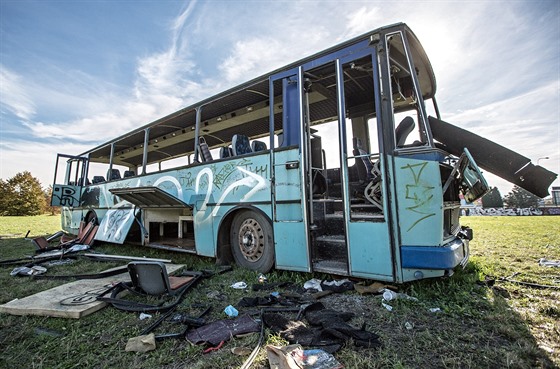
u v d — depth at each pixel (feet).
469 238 13.51
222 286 12.69
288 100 13.82
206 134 25.11
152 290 11.39
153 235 22.63
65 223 34.99
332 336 7.54
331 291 11.24
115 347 7.63
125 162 35.94
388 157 10.85
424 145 10.92
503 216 84.79
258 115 21.16
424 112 11.18
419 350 7.00
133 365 6.79
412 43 12.25
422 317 8.82
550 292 10.96
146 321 9.18
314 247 12.79
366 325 8.38
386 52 11.40
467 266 14.38
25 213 132.05
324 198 14.71
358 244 11.19
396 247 10.42
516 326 8.10
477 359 6.58
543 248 20.63
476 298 10.29
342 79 12.32
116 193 19.33
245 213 15.37
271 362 6.21
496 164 11.31
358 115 18.81
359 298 10.51
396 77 13.39
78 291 11.77
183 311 9.98
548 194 10.69
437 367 6.32
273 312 9.50
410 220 10.40
